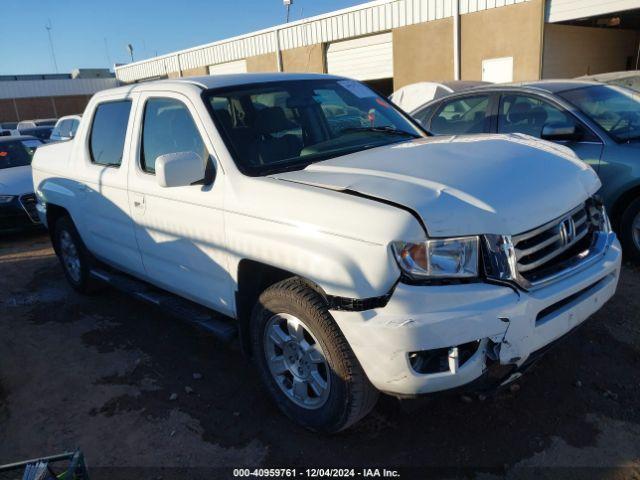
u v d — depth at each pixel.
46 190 5.34
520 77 16.27
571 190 2.87
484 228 2.47
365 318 2.48
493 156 3.04
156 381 3.81
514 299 2.46
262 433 3.13
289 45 23.09
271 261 2.89
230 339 3.45
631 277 4.81
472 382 2.50
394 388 2.52
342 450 2.93
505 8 16.12
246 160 3.25
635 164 4.85
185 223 3.49
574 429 2.93
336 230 2.58
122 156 4.16
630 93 5.83
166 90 3.81
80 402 3.64
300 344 2.92
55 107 43.41
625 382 3.31
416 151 3.23
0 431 3.40
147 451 3.07
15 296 5.84
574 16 14.99
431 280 2.44
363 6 19.78
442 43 17.83
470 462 2.77
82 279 5.41
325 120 3.83
